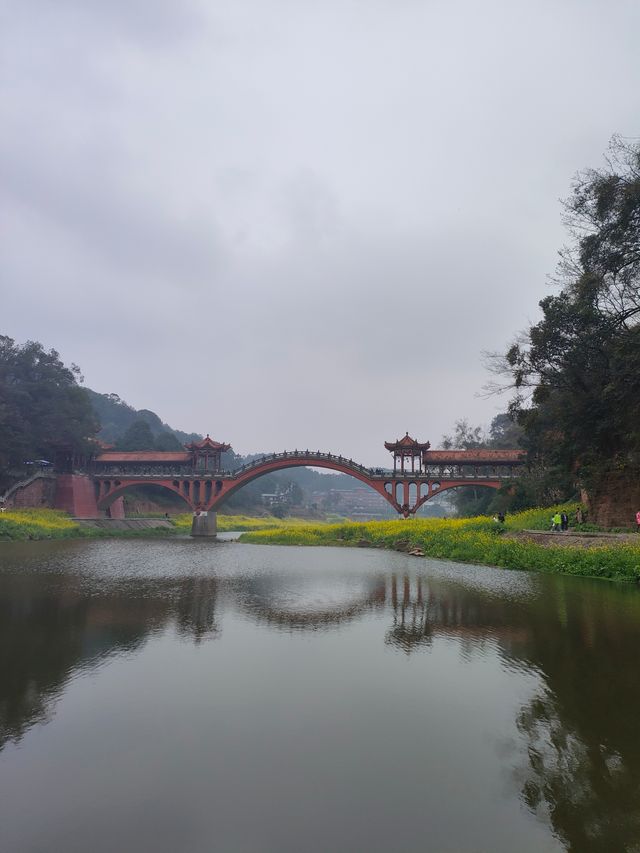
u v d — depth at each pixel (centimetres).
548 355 3272
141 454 7981
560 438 3659
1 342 7800
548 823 541
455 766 657
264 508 15762
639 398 2720
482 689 918
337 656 1114
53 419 7538
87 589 1992
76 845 506
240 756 683
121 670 1024
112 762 668
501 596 1770
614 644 1176
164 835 522
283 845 504
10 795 595
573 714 811
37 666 1049
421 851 494
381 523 5072
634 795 593
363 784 615
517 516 4191
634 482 3012
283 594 1869
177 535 7144
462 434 9825
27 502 6694
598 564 2228
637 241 2778
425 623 1401
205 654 1130
